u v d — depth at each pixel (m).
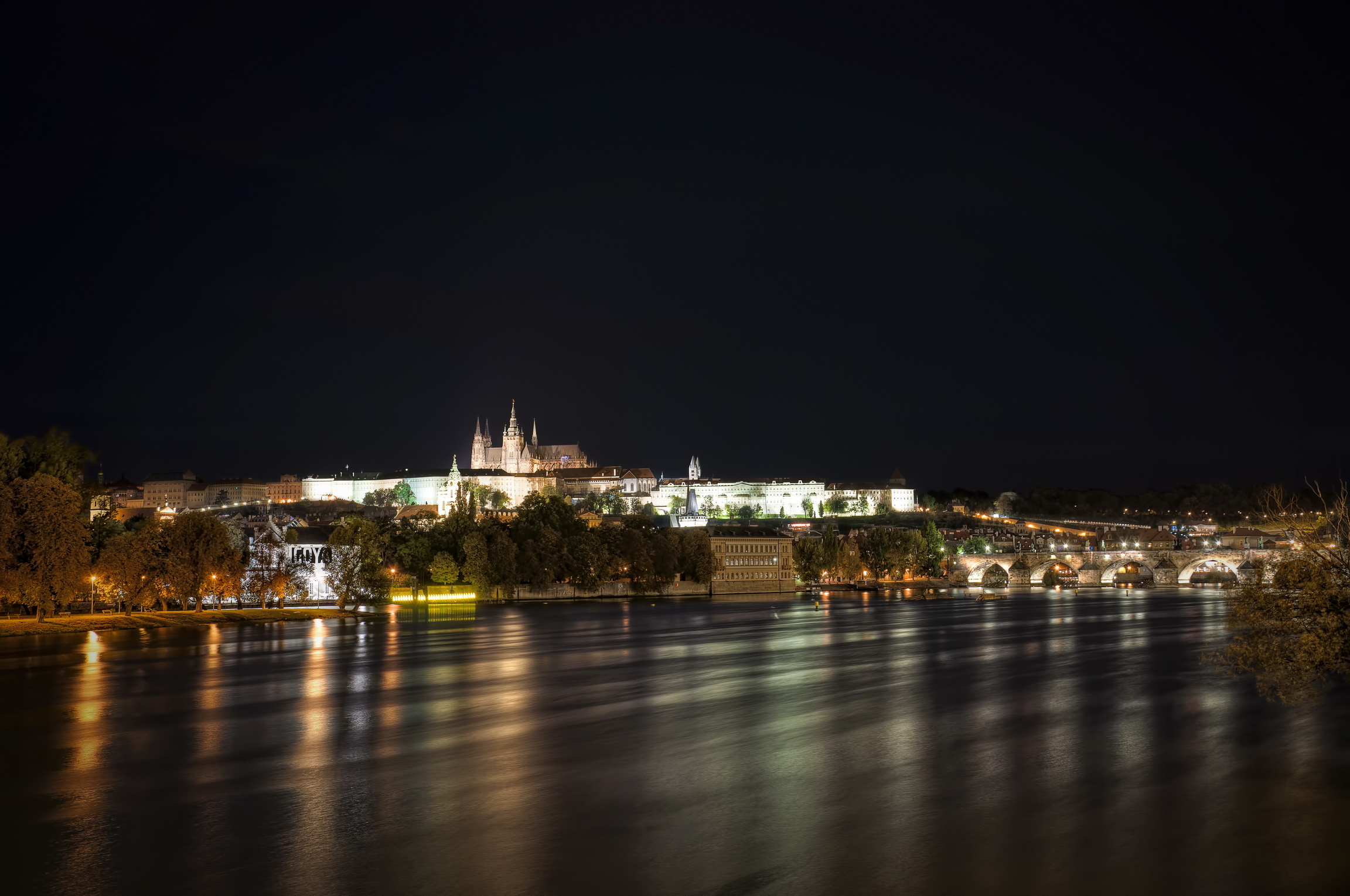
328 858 55.38
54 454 186.88
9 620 165.62
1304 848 56.47
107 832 59.78
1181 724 88.94
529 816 62.53
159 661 131.62
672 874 53.03
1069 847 56.97
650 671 124.88
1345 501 62.12
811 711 96.69
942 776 71.69
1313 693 73.88
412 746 81.38
